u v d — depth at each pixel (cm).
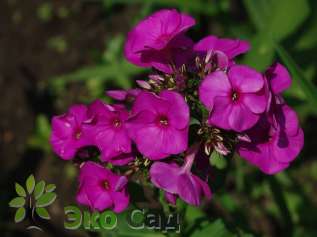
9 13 76
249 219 58
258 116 28
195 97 30
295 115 31
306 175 61
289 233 47
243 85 28
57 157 65
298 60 59
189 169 29
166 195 31
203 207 57
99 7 75
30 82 71
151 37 33
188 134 31
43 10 75
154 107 29
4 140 67
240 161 57
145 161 31
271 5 58
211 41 34
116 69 61
